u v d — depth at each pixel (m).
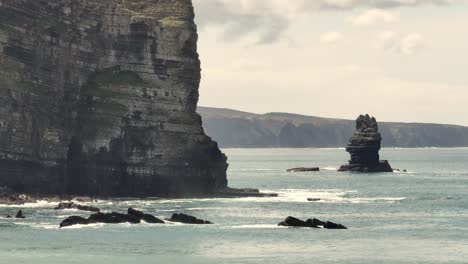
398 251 190.88
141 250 187.88
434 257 184.38
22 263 173.25
